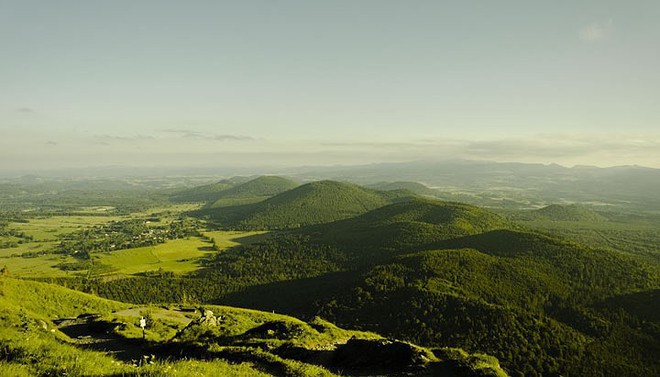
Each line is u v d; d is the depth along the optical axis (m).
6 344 20.84
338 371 30.22
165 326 56.97
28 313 45.31
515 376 78.81
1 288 64.75
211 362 24.84
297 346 34.34
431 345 88.00
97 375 19.00
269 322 42.78
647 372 81.50
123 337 44.31
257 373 23.38
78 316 59.56
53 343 23.06
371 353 31.86
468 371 29.56
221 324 51.19
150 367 20.27
